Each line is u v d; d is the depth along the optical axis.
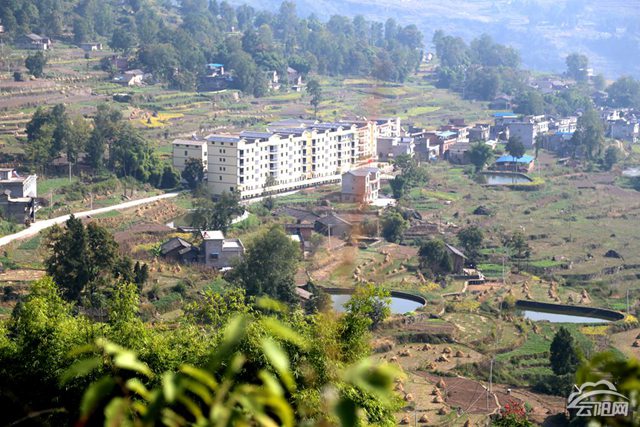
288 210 104.56
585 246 99.44
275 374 19.83
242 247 82.19
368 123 133.50
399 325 68.25
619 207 121.25
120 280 63.81
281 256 69.62
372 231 97.06
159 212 99.94
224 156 110.38
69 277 62.59
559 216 114.50
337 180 123.38
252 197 111.94
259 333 20.66
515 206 119.19
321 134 121.62
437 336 66.50
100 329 28.31
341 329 24.50
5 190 91.31
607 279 88.50
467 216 112.44
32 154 107.44
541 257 94.19
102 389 6.62
